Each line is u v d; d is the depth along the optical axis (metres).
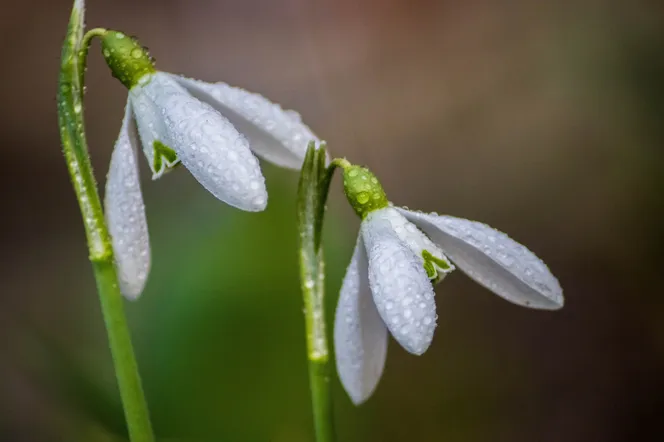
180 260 0.27
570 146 0.40
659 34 0.39
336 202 0.37
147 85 0.24
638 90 0.39
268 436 0.27
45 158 0.40
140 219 0.24
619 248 0.37
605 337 0.34
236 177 0.23
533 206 0.39
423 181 0.42
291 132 0.25
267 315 0.27
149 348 0.27
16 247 0.36
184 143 0.23
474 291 0.36
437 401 0.32
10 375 0.30
